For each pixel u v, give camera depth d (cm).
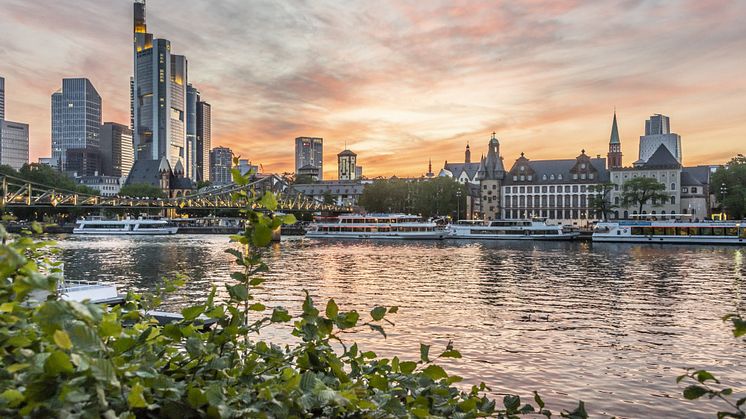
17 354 285
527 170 17762
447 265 6316
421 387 442
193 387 321
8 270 277
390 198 16412
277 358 423
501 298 3850
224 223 19088
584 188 16938
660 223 10469
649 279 4916
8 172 15812
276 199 419
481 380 2023
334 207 18038
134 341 369
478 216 19038
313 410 358
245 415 311
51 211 15588
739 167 13350
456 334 2716
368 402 355
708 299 3772
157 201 15612
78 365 240
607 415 1708
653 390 1920
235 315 420
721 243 9950
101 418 245
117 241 11606
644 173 15350
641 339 2622
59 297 285
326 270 5781
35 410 242
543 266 6169
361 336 2630
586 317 3153
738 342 2558
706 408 1761
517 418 452
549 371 2128
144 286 4738
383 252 8488
